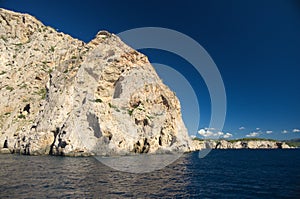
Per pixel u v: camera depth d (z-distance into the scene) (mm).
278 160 68125
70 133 61969
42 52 113500
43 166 38906
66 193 20156
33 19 132875
